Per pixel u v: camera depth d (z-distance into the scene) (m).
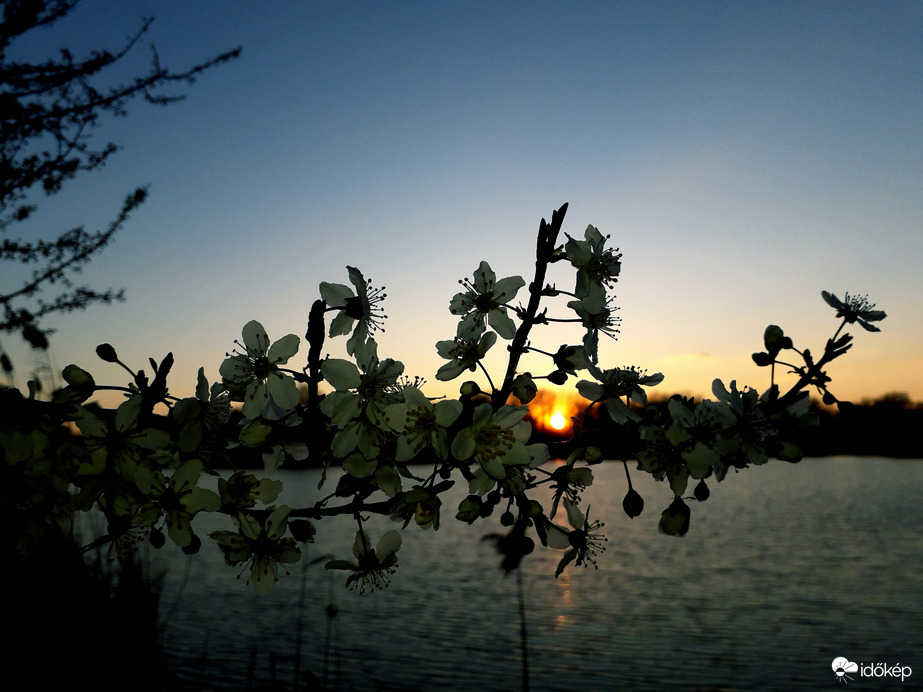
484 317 1.76
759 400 1.72
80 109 6.96
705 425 1.69
